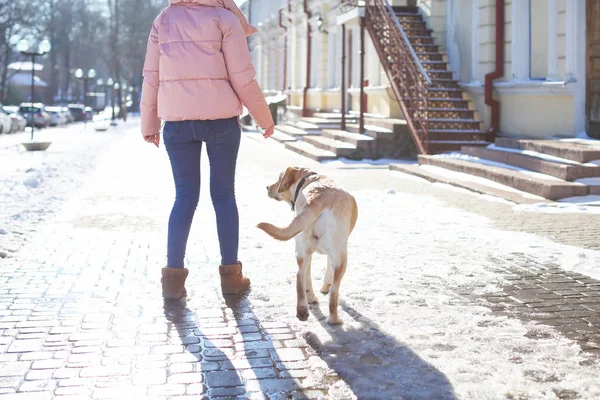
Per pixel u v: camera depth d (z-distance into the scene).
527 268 5.96
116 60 66.38
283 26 35.25
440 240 7.20
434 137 15.95
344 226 4.30
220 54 4.91
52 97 85.06
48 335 4.21
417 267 5.98
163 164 16.97
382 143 17.56
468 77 17.38
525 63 15.02
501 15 15.66
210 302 4.95
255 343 4.09
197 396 3.34
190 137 4.98
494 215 8.86
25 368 3.68
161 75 4.96
